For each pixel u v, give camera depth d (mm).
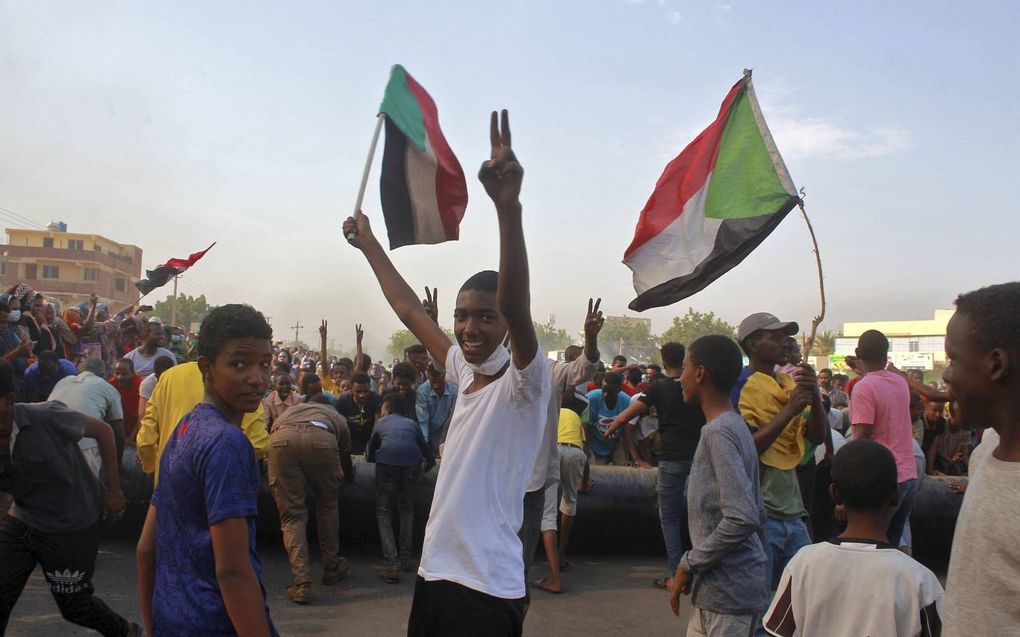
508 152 2223
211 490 2301
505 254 2281
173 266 13102
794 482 4742
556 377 4633
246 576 2287
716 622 3279
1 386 3891
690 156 5652
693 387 3584
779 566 4707
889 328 67250
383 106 3266
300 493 6281
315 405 6633
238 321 2516
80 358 11695
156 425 5797
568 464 7188
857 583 2463
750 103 5594
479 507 2529
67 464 4090
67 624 5281
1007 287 1776
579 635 5602
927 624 2379
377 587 6551
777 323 5020
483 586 2455
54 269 64625
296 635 5406
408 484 6977
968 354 1757
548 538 6652
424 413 8305
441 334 3105
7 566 3975
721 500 3268
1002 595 1609
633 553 7926
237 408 2545
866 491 2623
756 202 5488
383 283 3256
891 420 5523
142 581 2602
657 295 5562
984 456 1789
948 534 7453
